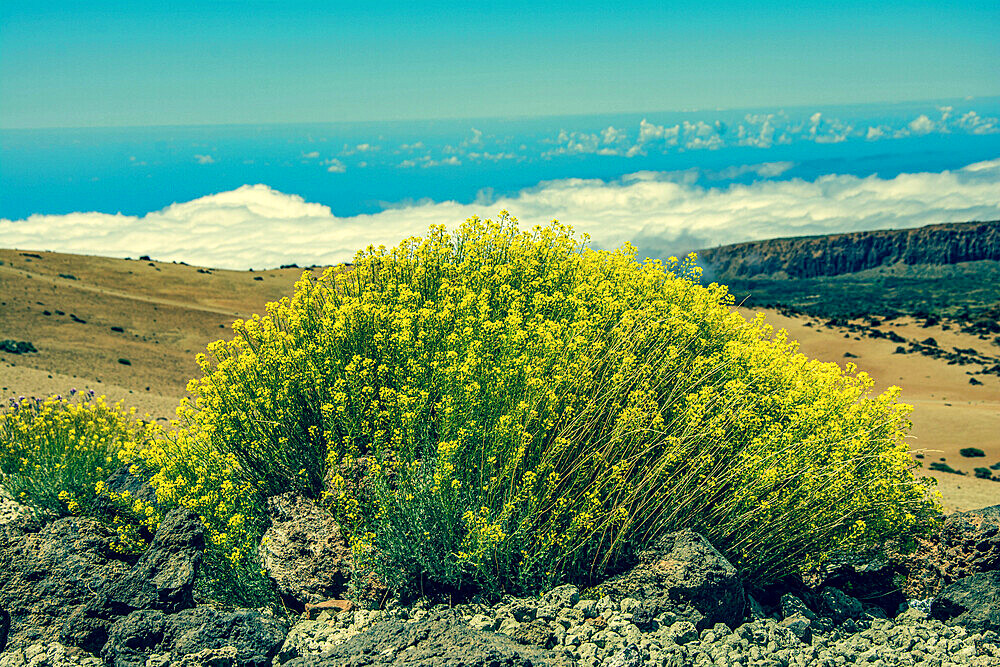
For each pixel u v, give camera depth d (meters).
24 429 8.64
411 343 6.46
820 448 6.02
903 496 6.23
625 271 7.71
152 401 33.44
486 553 5.39
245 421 6.36
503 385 5.96
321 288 7.20
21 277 80.38
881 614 6.14
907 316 102.81
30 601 5.29
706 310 7.56
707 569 5.36
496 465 5.90
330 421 6.15
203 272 118.75
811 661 4.84
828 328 94.75
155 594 5.25
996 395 66.44
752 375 6.60
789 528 5.99
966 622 5.61
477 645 4.39
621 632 5.02
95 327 68.69
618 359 6.48
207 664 4.58
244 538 6.04
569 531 5.59
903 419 6.43
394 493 5.63
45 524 6.66
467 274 7.56
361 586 5.62
